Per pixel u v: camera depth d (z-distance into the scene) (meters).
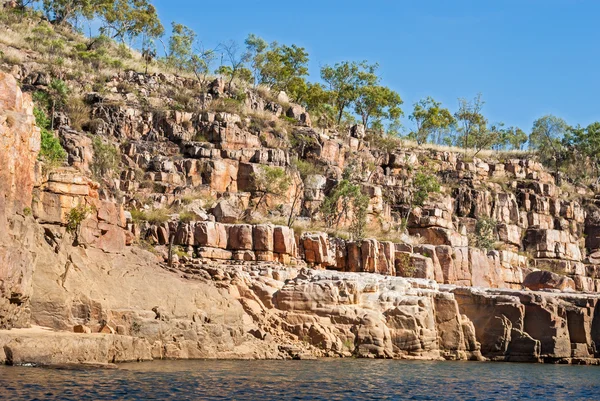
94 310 42.72
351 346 54.62
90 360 38.53
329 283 56.25
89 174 66.56
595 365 60.03
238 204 75.62
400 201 89.69
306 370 44.50
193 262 58.56
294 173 80.62
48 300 40.62
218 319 49.59
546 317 60.16
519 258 88.94
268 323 54.47
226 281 55.59
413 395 37.62
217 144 80.69
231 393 34.25
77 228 46.41
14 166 39.16
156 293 47.78
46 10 109.06
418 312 56.84
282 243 63.97
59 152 54.47
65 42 96.94
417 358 55.78
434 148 108.62
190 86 91.88
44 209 45.00
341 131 99.62
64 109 76.69
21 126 40.34
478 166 103.88
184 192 73.38
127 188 71.06
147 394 32.09
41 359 35.84
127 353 42.00
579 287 92.44
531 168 108.00
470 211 96.06
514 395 39.84
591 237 104.12
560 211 103.12
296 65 115.88
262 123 86.50
